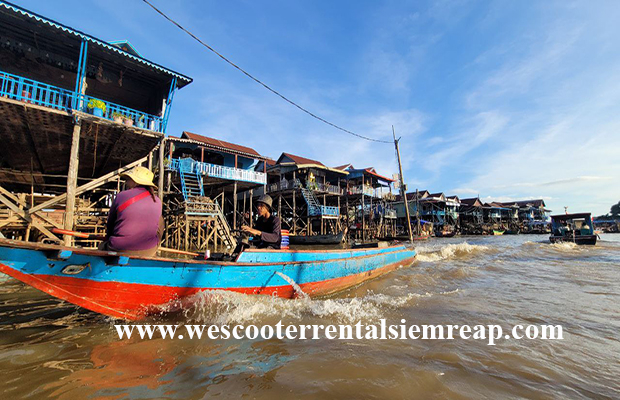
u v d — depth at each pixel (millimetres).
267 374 2668
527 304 5430
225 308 4398
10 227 9164
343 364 2898
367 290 6734
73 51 9539
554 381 2701
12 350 3047
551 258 13805
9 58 9617
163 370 2705
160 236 4023
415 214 44406
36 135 9070
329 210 23891
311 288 5867
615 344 3604
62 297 3385
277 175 26734
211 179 17969
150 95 12172
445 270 9562
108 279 3527
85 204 12180
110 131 9039
